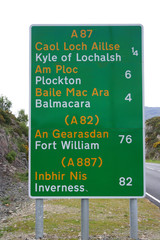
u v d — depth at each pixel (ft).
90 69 19.21
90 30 19.34
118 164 18.88
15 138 69.82
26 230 21.44
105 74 19.15
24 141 73.41
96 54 19.25
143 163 18.83
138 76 19.15
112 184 18.81
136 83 19.11
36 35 19.33
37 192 18.79
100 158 18.92
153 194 43.29
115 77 19.12
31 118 19.03
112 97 19.07
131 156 18.86
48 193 18.79
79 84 19.15
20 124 81.30
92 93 19.10
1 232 21.68
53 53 19.31
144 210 31.19
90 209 28.71
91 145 18.94
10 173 50.55
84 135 18.98
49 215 25.45
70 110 19.07
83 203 18.83
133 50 19.25
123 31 19.31
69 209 28.40
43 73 19.21
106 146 18.93
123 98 19.04
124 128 18.95
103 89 19.11
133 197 18.72
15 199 37.60
